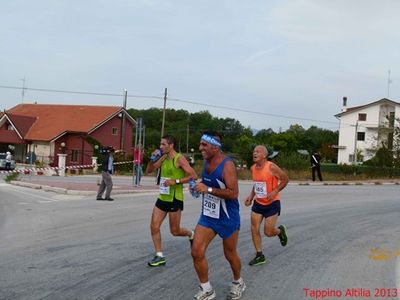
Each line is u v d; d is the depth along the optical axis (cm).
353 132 6800
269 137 8319
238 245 925
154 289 622
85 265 740
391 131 5391
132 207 1468
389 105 6656
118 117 5691
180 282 655
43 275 680
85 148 5347
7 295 588
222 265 755
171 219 768
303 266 766
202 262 564
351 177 3619
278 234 808
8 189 2062
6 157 4181
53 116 5803
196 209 1448
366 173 3841
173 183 744
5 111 5856
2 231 1035
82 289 617
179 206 766
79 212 1341
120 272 703
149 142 8694
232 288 591
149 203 1584
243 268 745
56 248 863
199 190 550
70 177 3316
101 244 904
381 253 882
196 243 561
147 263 758
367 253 880
